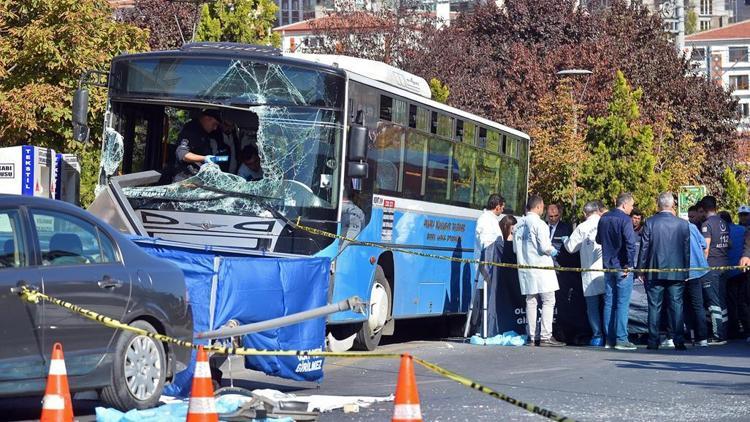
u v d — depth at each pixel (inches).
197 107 664.4
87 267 430.3
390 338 904.3
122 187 653.3
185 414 412.2
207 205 646.5
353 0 2684.5
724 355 730.2
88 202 1108.5
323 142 648.4
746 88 5969.5
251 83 653.3
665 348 788.6
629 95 1834.4
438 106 822.5
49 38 1079.0
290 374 525.3
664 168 2236.7
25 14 1121.4
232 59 655.8
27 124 1069.8
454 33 2711.6
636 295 868.6
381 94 715.4
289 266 531.8
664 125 2278.5
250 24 1721.2
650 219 774.5
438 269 834.2
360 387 563.5
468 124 893.8
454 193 862.5
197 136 658.2
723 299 860.6
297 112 649.6
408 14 2635.3
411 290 784.3
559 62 2477.9
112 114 671.1
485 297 826.8
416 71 2522.1
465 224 889.5
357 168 642.8
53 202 432.5
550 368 648.4
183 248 537.6
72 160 911.7
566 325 837.8
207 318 502.0
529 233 803.4
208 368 328.2
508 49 2701.8
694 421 445.1
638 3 2755.9
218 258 505.4
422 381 581.0
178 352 467.8
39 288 408.5
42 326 408.2
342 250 656.4
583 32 2773.1
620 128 1807.3
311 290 542.9
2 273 401.1
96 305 428.1
